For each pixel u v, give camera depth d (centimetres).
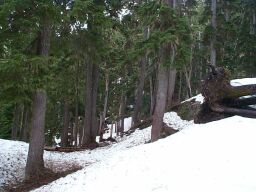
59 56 1914
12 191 1708
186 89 5256
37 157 1839
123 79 4194
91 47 1914
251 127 1289
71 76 2841
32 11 1672
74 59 2288
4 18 1603
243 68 4197
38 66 1609
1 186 1780
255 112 1485
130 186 1151
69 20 1706
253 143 1163
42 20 1675
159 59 1919
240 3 4556
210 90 1534
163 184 1080
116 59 3434
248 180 962
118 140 2933
